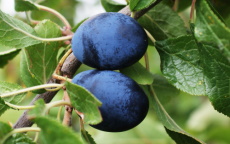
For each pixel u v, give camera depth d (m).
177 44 0.34
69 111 0.32
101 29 0.33
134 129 0.50
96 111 0.29
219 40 0.29
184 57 0.34
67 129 0.26
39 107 0.29
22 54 0.36
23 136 0.30
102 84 0.33
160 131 0.50
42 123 0.26
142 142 0.49
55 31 0.36
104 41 0.33
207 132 0.54
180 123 0.66
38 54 0.35
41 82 0.35
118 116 0.32
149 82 0.36
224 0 0.42
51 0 0.47
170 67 0.35
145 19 0.39
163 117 0.36
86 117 0.30
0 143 0.29
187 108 0.68
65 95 0.32
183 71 0.34
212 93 0.32
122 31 0.33
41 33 0.36
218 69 0.31
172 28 0.39
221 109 0.32
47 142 0.26
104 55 0.33
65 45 0.37
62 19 0.39
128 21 0.34
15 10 0.40
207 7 0.29
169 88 0.42
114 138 0.50
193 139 0.34
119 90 0.33
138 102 0.33
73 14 0.59
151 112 0.60
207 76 0.32
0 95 0.33
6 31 0.34
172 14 0.39
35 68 0.35
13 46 0.34
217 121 0.60
